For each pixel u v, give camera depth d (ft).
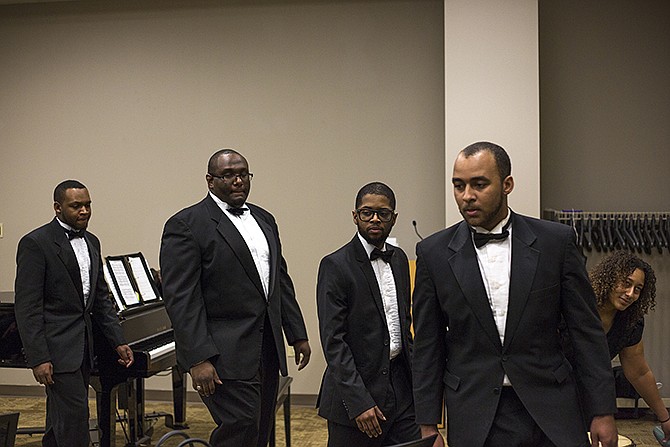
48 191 22.06
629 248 19.30
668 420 10.68
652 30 20.27
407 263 11.35
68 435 13.51
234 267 11.77
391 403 10.58
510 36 18.66
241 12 21.29
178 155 21.54
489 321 7.68
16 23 22.12
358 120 20.93
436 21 20.63
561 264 7.75
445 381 7.97
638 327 10.19
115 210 21.79
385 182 20.86
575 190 20.51
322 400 10.94
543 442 7.65
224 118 21.38
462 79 18.80
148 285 17.42
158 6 21.57
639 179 20.35
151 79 21.62
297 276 21.16
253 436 11.73
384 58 20.83
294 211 21.16
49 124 22.04
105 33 21.77
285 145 21.18
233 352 11.53
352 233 20.95
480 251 7.85
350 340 10.64
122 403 16.96
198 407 20.61
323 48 21.02
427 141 20.70
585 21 20.38
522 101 18.63
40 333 13.29
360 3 20.88
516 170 18.62
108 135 21.80
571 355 8.95
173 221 11.80
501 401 7.71
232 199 12.04
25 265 13.39
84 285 14.17
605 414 7.57
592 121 20.43
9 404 21.12
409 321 11.05
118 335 14.46
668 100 20.29
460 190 7.59
